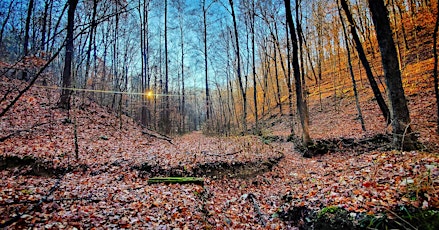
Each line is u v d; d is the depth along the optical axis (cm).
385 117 1019
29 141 836
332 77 2645
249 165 870
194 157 898
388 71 679
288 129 1930
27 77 1297
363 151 961
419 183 405
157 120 2408
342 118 1603
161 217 479
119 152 911
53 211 447
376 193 449
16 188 525
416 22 2078
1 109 1021
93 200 511
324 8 1867
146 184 669
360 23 2109
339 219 416
